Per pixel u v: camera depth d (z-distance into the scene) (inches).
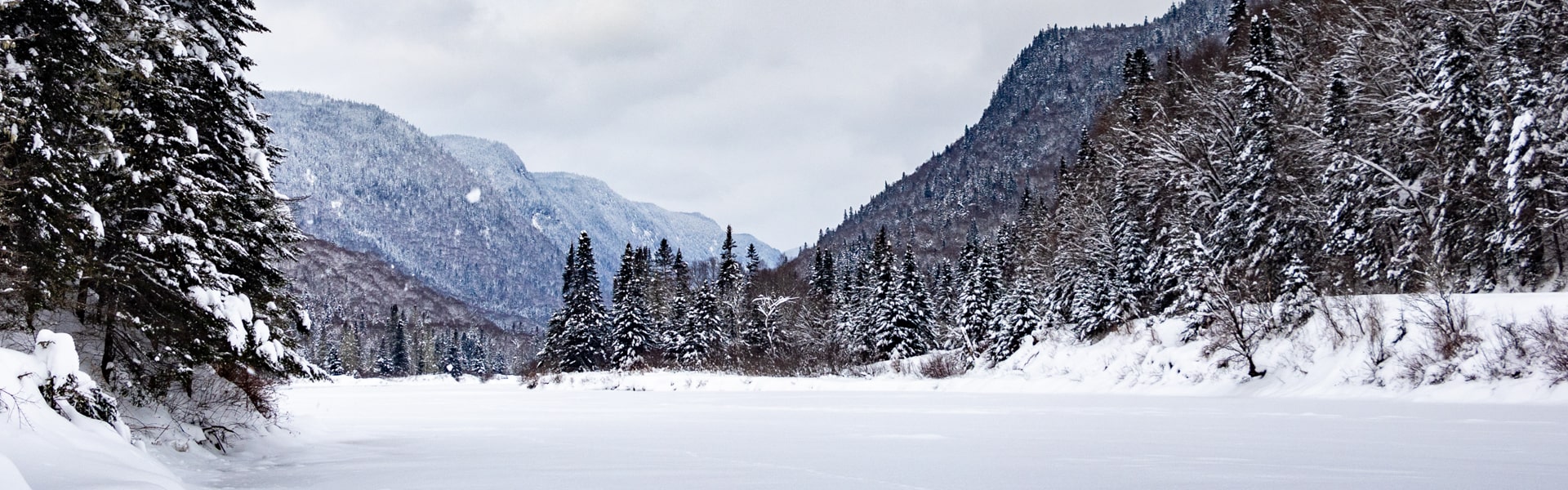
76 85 463.8
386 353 5861.2
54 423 342.0
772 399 1530.5
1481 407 866.8
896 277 2677.2
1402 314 1133.7
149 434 497.4
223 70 588.1
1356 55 1777.8
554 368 3048.7
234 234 590.9
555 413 1154.7
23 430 316.2
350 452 593.6
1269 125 1728.6
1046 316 2197.3
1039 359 1982.0
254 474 465.4
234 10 608.1
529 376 2645.2
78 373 392.5
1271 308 1416.1
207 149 563.8
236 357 567.8
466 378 3651.6
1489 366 972.6
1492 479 369.1
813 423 880.9
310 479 433.4
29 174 432.5
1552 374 894.4
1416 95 1459.2
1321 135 1724.9
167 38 511.2
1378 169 1487.5
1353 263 1637.6
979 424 823.7
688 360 2918.3
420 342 6087.6
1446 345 1049.5
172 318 528.7
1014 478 409.7
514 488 384.2
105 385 509.7
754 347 3031.5
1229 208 1758.1
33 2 431.5
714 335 3011.8
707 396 1685.5
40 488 273.1
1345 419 765.9
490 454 574.2
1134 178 2204.7
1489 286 1389.0
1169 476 403.2
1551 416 733.3
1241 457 487.8
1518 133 1221.7
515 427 880.9
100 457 336.2
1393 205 1512.1
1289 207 1681.8
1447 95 1366.9
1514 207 1230.9
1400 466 428.1
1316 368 1224.8
